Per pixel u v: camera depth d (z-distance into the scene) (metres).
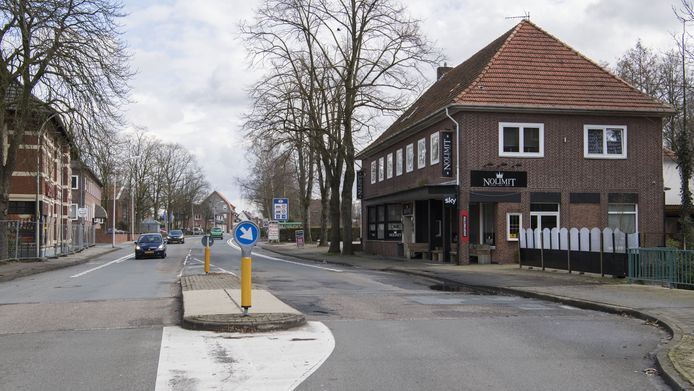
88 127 27.81
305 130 34.84
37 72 27.19
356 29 35.62
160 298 14.81
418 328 10.47
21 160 38.41
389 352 8.46
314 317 11.76
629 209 27.94
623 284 17.22
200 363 7.74
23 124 28.98
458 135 26.80
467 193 26.44
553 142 27.23
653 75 40.38
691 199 27.08
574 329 10.43
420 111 34.53
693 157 27.27
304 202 59.47
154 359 7.96
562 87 27.94
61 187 51.69
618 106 27.47
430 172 30.53
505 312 12.54
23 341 9.27
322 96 35.34
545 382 6.88
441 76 41.47
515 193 26.75
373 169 43.06
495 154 26.72
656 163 28.11
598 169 27.58
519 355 8.30
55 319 11.48
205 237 21.22
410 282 19.75
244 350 8.55
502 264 26.31
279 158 35.72
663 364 7.27
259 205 96.75
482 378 7.04
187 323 10.41
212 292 14.41
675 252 16.06
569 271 20.94
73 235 43.09
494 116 26.80
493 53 29.67
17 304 13.76
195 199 117.44
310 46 35.91
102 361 7.86
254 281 19.53
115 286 18.30
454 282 19.44
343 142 36.91
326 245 53.44
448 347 8.83
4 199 29.19
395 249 35.12
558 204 27.20
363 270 26.12
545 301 14.43
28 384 6.74
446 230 28.94
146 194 97.31
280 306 12.12
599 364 7.79
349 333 9.95
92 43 26.98
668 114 27.89
